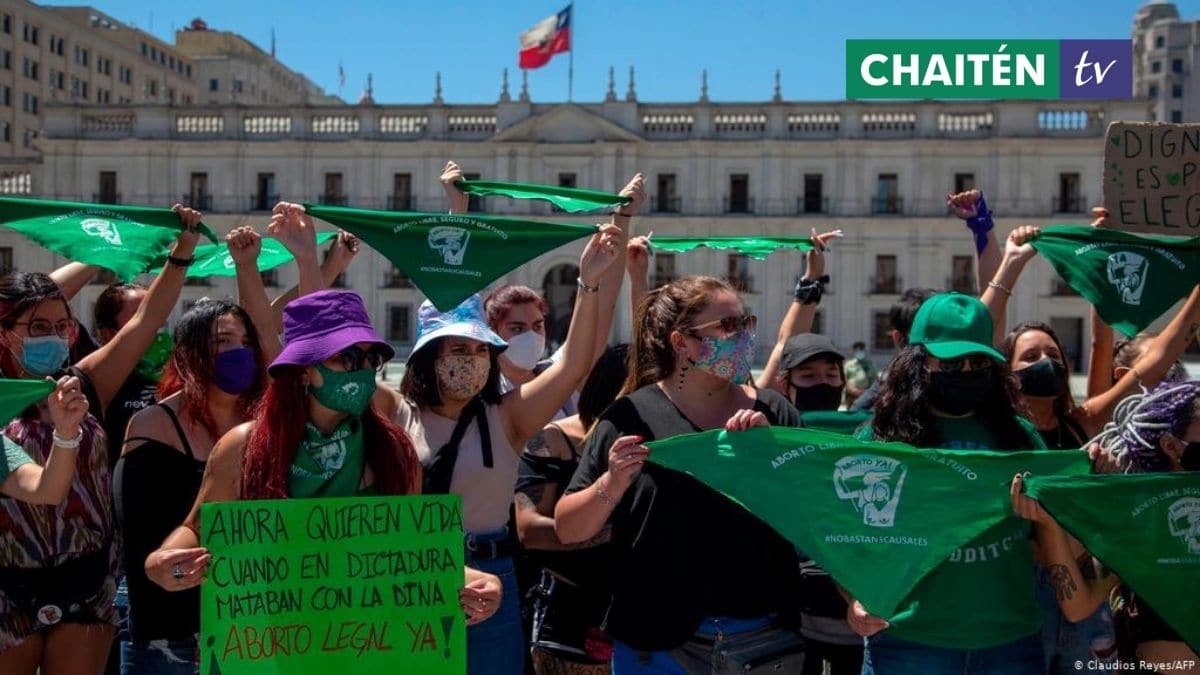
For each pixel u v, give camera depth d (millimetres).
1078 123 53188
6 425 4184
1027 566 4051
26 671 4387
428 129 56000
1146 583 3986
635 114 55188
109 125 56781
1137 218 5445
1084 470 4035
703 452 3973
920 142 53781
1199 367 48469
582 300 4508
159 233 5094
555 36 54281
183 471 4449
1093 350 6031
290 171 56281
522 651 4426
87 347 6004
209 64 107000
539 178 55375
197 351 4535
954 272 54062
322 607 3807
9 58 83188
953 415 4242
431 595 3896
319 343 3689
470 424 4395
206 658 3707
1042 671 4043
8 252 55875
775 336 54750
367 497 3850
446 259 4652
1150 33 119938
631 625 3973
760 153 55000
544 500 4781
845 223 54312
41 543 4355
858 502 3969
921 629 3928
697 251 55750
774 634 3996
